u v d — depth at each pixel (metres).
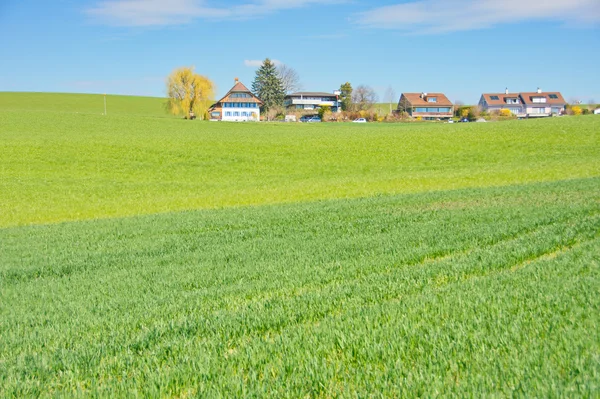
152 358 5.71
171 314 7.97
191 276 10.98
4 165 44.59
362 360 5.08
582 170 34.31
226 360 5.45
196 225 19.78
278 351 5.54
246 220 20.22
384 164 45.69
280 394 4.48
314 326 6.39
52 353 6.44
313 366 4.95
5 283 11.84
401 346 5.25
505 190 24.52
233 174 42.34
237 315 7.30
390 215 18.94
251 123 96.44
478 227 14.46
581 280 7.38
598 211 16.06
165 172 43.22
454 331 5.54
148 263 13.22
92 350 6.31
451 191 25.80
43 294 10.30
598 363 4.48
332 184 34.59
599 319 5.63
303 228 17.33
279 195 30.58
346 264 10.79
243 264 11.90
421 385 4.36
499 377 4.38
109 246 16.44
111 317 8.07
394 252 11.69
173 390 4.82
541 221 14.62
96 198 32.59
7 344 7.01
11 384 5.23
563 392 3.98
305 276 9.89
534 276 8.01
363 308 6.95
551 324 5.55
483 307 6.39
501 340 5.18
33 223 25.02
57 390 5.02
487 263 9.55
